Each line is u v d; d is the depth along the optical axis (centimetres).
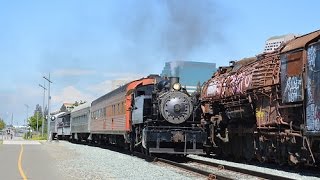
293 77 1633
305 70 1569
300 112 1628
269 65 1853
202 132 2233
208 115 2500
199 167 1881
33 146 3925
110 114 3381
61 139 7425
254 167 1914
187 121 2281
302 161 1661
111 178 1461
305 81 1563
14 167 1856
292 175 1584
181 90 2327
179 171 1684
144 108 2381
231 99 2209
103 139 3962
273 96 1795
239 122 2217
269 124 1816
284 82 1691
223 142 2441
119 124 2986
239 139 2264
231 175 1552
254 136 2034
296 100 1603
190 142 2228
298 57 1612
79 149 3356
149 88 2602
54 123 7738
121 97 2942
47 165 1956
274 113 1784
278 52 1805
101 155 2584
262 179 1438
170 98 2259
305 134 1543
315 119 1490
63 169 1778
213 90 2442
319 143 1541
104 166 1870
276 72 1792
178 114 2250
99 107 3975
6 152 2897
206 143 2411
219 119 2380
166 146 2288
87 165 1931
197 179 1428
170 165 1917
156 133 2205
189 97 2298
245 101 2062
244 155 2202
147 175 1535
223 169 1773
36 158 2370
